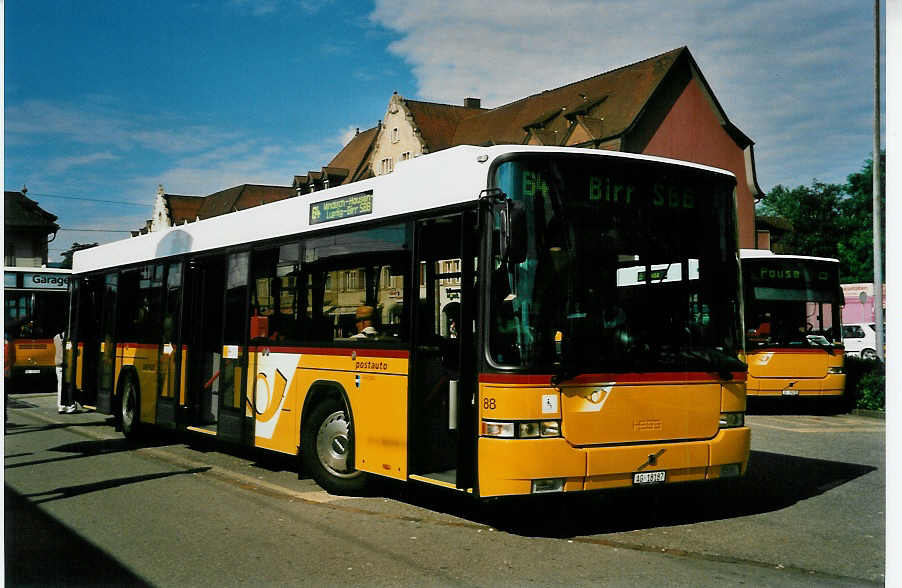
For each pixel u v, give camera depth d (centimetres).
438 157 804
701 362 762
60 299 2675
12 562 665
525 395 690
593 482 702
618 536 737
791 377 1881
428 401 809
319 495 933
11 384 2761
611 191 748
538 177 725
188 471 1106
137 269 1467
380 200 880
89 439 1467
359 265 905
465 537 735
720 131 4712
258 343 1081
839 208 9169
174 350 1298
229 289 1172
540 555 673
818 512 835
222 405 1160
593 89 4966
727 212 804
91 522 805
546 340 702
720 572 625
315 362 960
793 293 1928
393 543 715
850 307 4528
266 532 759
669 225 770
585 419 706
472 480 730
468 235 750
